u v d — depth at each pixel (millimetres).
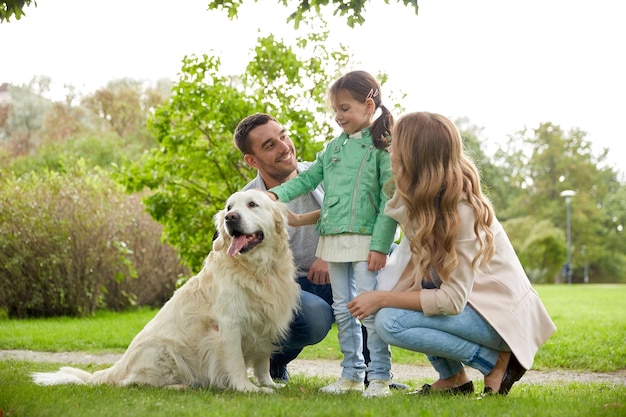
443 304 3738
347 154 4445
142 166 10469
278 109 10305
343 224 4340
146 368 4422
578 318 10414
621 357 6551
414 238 3748
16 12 4930
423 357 7098
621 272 54906
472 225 3744
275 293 4449
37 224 12570
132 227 14109
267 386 4613
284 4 5289
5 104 42625
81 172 13922
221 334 4336
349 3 5023
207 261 4617
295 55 10594
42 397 3635
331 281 4543
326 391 4289
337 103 4469
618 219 57406
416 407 3367
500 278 3891
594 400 3688
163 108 10062
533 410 3281
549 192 56000
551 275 49344
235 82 10805
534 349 3885
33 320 11906
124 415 3195
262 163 5129
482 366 3904
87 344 8180
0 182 13477
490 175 55812
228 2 5508
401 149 3811
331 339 8633
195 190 10289
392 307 3900
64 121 40094
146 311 13945
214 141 10000
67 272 12570
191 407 3402
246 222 4262
